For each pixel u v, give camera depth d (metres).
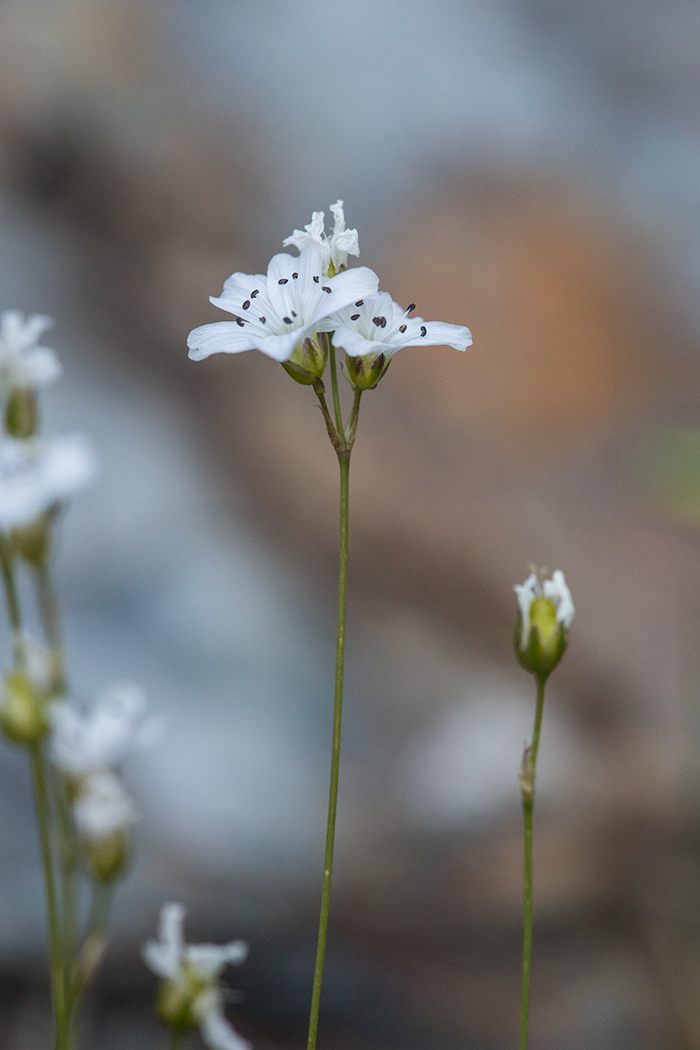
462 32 1.58
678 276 1.21
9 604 0.41
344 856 0.60
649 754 0.67
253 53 1.48
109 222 1.20
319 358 0.39
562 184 1.31
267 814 0.61
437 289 1.13
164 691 0.67
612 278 1.18
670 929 0.57
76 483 0.39
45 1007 0.50
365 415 0.97
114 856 0.42
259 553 0.81
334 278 0.39
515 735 0.69
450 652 0.77
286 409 0.96
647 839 0.62
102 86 1.34
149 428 0.91
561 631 0.40
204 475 0.87
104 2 1.45
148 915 0.54
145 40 1.44
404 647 0.76
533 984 0.56
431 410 1.00
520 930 0.58
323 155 1.34
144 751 0.62
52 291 1.07
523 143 1.38
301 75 1.46
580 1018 0.54
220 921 0.55
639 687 0.73
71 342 1.00
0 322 0.42
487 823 0.64
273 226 1.24
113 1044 0.50
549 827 0.63
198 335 0.39
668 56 1.59
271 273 0.40
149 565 0.77
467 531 0.87
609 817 0.64
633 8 1.69
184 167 1.28
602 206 1.28
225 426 0.94
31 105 1.29
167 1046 0.50
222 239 1.21
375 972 0.55
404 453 0.94
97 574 0.75
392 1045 0.52
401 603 0.80
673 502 0.83
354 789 0.64
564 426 1.00
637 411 1.02
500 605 0.81
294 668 0.72
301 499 0.88
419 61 1.50
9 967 0.50
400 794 0.64
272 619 0.75
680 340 1.12
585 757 0.68
